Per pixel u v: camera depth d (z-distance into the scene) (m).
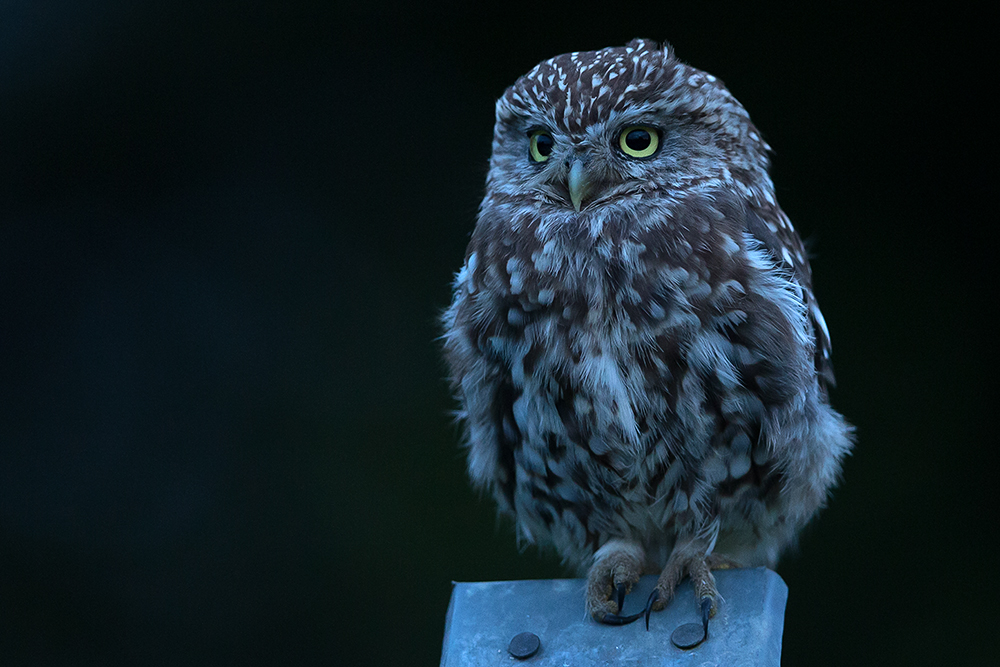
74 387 12.64
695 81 6.89
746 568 6.08
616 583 6.45
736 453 6.65
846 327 12.45
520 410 6.83
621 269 6.50
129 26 12.52
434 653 12.23
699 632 5.61
